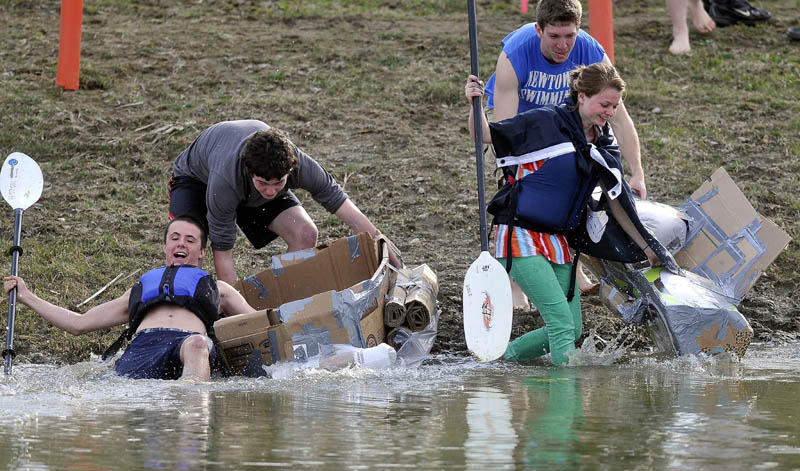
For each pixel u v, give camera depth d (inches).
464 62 1705.2
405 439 509.7
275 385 687.1
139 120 1475.1
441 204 1248.8
